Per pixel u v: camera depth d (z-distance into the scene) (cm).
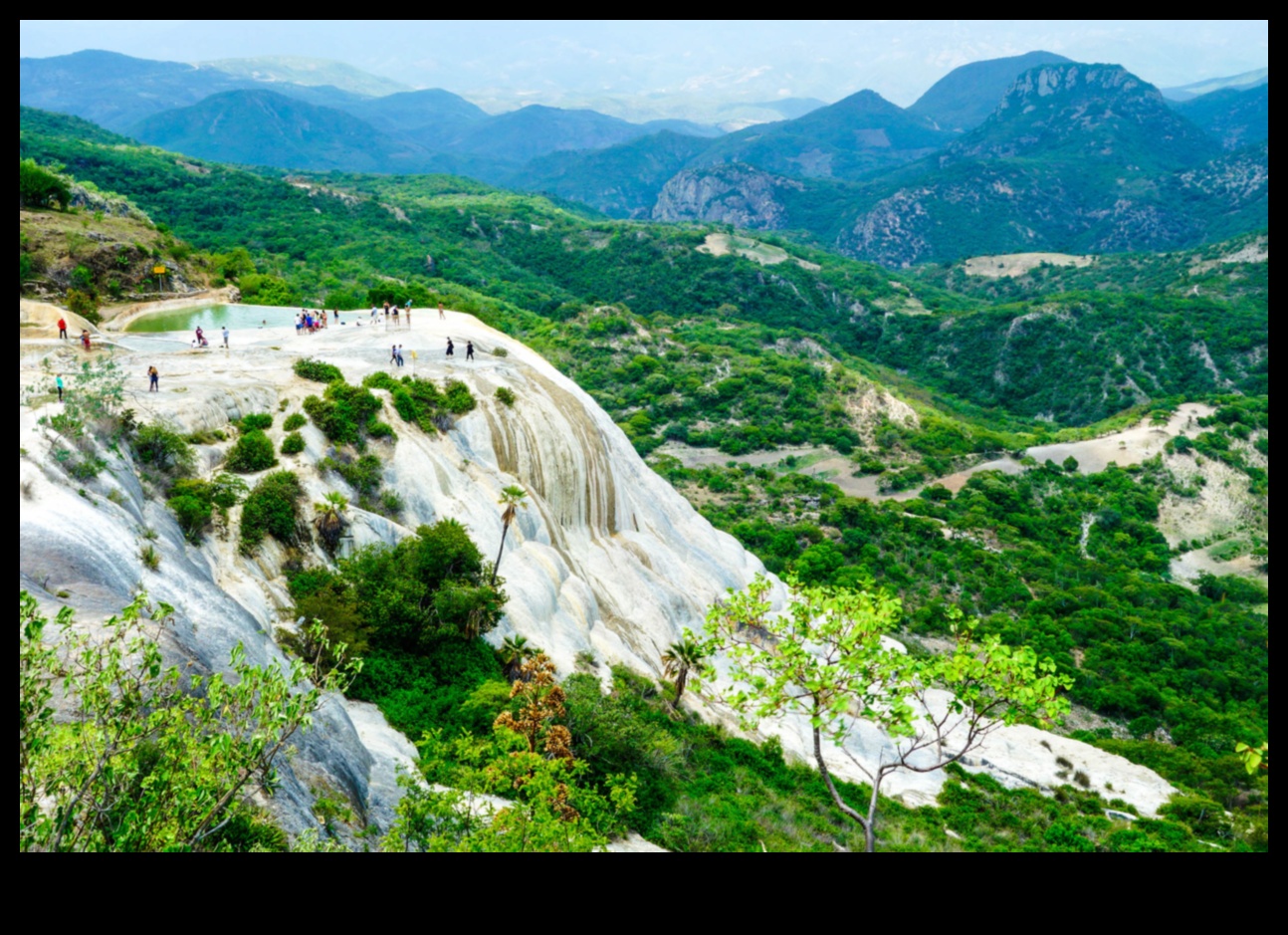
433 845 2244
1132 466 18475
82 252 9006
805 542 13350
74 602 2603
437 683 4453
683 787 4512
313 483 5088
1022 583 12850
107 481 3609
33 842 1498
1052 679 2233
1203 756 8831
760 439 18412
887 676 2405
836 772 5866
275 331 7831
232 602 3544
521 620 5291
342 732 3175
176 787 1669
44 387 4106
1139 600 12950
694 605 7250
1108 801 6825
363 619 4462
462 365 7038
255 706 1822
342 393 5719
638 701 5353
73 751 1591
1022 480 17088
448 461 6066
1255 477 18362
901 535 13788
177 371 5653
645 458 17112
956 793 6156
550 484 6838
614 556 7019
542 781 2719
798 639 2453
